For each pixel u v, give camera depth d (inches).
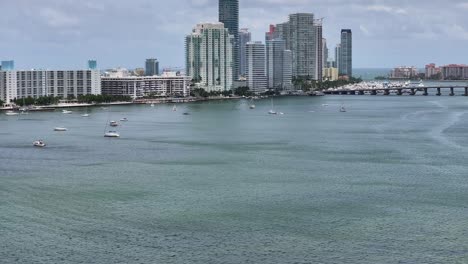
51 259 7416.3
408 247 7696.9
